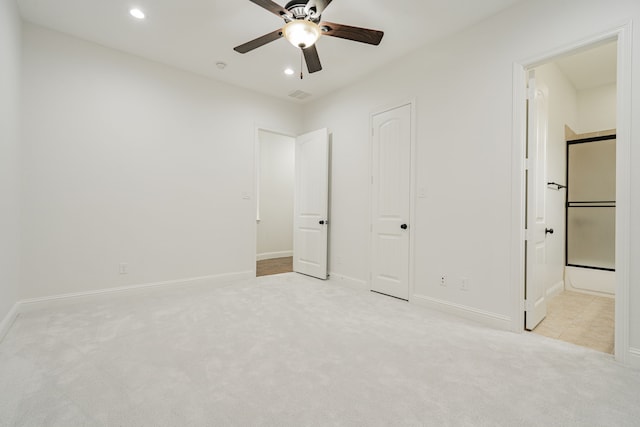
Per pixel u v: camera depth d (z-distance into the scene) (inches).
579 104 169.2
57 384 66.2
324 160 168.9
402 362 77.8
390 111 139.6
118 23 112.1
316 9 82.1
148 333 93.9
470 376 71.4
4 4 88.8
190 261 151.6
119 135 131.7
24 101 111.8
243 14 105.8
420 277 125.1
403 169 133.3
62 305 119.0
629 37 77.2
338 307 121.5
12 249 101.5
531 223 99.5
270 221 253.1
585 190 155.0
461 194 112.1
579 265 154.9
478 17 105.3
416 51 127.6
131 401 60.8
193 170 152.1
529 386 67.4
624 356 77.7
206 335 93.0
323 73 149.8
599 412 58.9
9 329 95.3
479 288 106.8
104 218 128.5
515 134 98.4
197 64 143.0
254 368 74.1
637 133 75.9
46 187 116.3
